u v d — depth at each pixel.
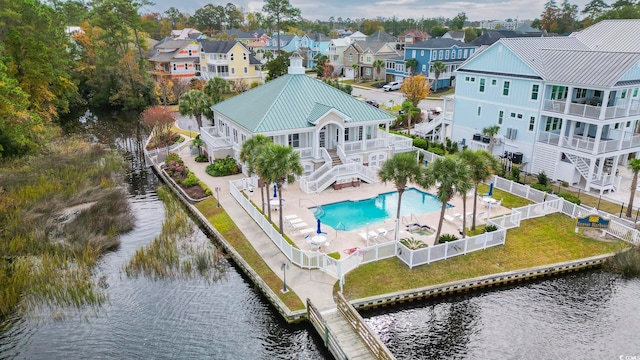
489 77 41.81
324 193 35.25
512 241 27.69
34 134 43.56
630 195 31.88
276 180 25.92
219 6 191.25
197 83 86.19
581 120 34.62
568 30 131.62
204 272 25.41
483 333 20.72
